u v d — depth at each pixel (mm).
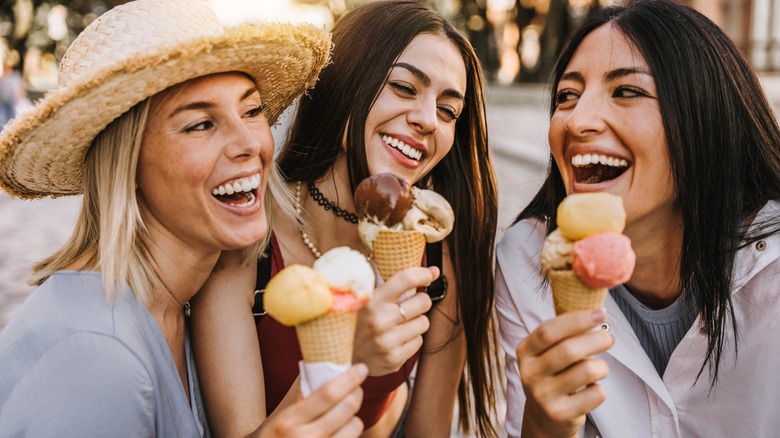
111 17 1580
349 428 1326
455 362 2428
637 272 2066
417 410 2426
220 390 1863
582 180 1993
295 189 2234
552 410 1417
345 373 1275
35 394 1408
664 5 1879
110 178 1549
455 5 34250
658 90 1771
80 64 1577
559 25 28547
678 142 1781
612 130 1823
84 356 1424
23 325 1509
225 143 1535
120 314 1523
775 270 1865
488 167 2432
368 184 1608
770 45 26266
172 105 1481
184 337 1881
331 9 34969
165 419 1603
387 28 2074
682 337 2100
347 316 1297
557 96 2107
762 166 1962
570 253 1363
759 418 1960
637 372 1993
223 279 1949
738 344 1939
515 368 2289
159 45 1381
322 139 2160
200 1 1722
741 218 1940
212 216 1567
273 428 1288
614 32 1856
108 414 1421
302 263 2182
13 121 1470
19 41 25219
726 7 28609
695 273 1881
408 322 1554
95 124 1468
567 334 1362
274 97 1930
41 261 1720
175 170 1505
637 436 2062
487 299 2402
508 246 2318
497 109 21891
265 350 2062
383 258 1635
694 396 2020
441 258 2322
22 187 1788
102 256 1550
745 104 1887
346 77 2084
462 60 2182
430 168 2240
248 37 1480
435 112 2086
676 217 1955
